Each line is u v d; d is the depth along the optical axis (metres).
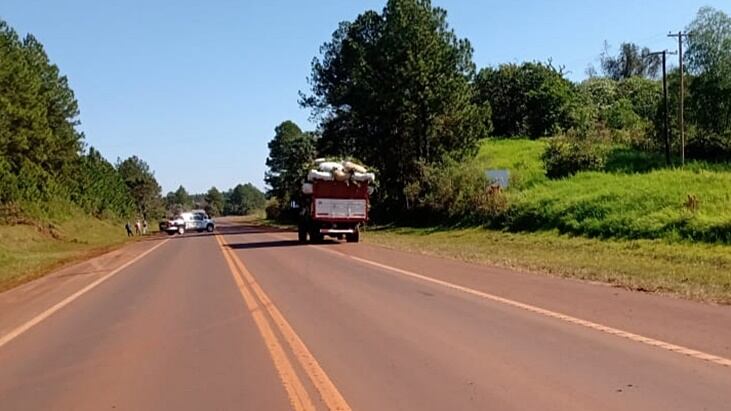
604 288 14.68
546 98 76.12
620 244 24.88
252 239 42.22
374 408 6.64
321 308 12.91
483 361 8.37
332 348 9.40
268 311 12.77
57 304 15.45
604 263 19.94
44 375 8.56
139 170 129.62
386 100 50.94
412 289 15.23
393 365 8.32
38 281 21.92
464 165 46.03
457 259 23.00
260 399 7.11
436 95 50.31
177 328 11.45
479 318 11.30
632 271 17.72
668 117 49.81
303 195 35.78
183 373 8.33
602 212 29.50
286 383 7.69
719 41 53.53
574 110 76.12
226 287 16.95
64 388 7.88
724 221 23.31
